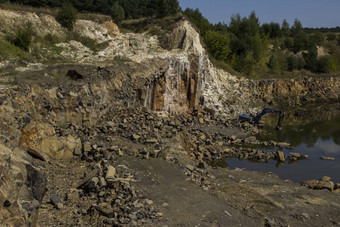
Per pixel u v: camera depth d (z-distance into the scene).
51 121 20.27
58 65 29.23
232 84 51.31
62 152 17.77
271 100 54.34
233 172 21.14
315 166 25.42
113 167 15.41
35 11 36.72
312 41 82.38
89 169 16.56
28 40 30.30
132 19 53.97
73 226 11.12
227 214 13.27
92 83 27.14
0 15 32.00
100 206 12.05
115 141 21.00
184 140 26.92
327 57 74.25
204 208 13.49
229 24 73.81
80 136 20.47
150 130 24.95
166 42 43.66
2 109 15.87
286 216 14.07
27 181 9.69
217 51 53.38
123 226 11.02
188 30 44.34
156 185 15.20
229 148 28.78
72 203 12.74
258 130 36.97
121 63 33.56
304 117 46.16
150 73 35.59
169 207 13.15
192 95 42.50
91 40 39.47
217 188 16.44
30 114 17.97
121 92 30.30
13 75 23.31
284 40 83.81
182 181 16.16
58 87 23.39
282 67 67.81
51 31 36.53
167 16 48.03
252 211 13.88
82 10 48.41
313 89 63.78
